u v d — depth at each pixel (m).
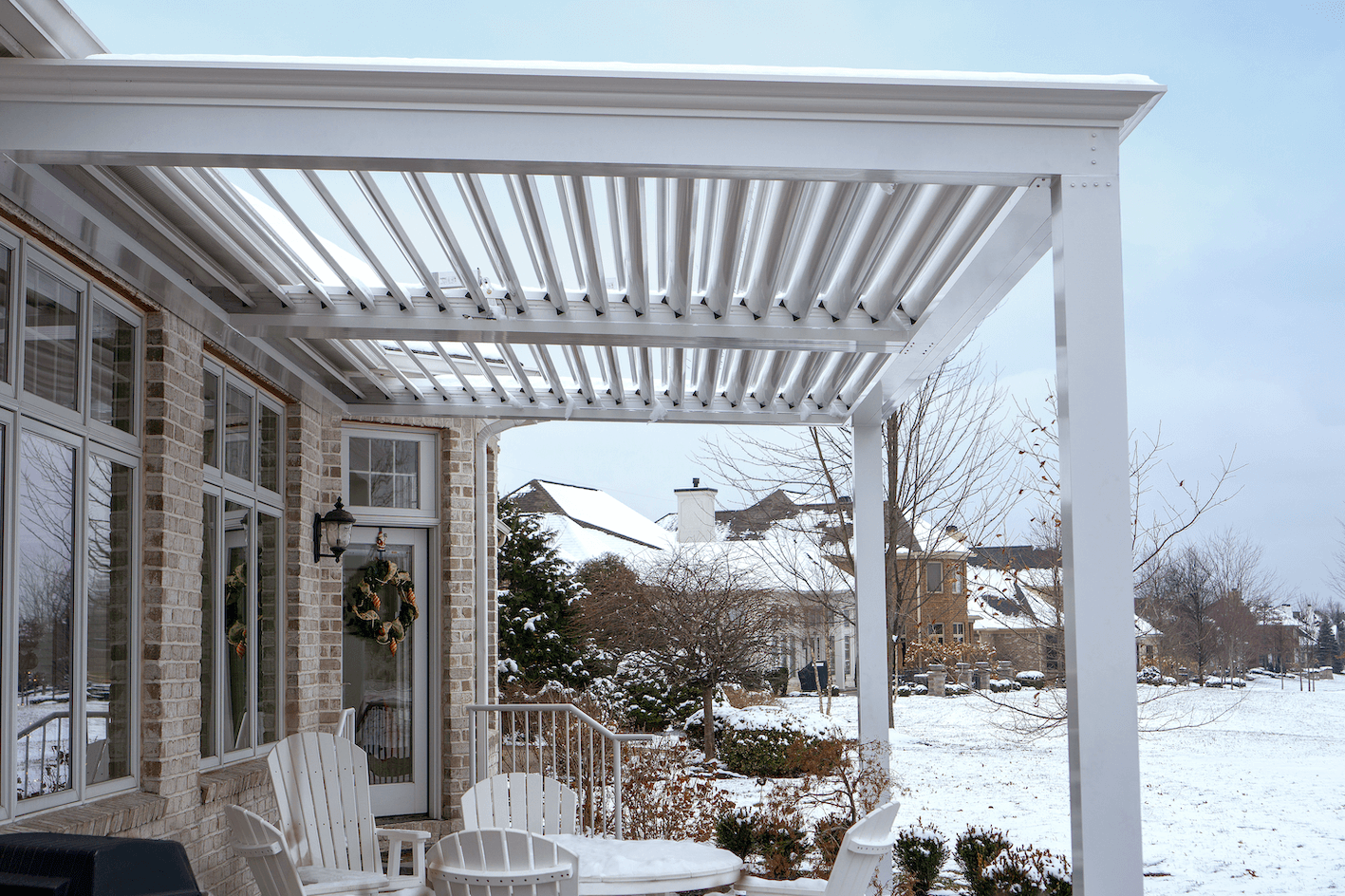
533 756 12.12
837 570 16.44
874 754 6.91
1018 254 4.25
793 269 4.80
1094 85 3.29
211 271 4.69
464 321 5.10
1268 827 10.49
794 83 3.24
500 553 18.41
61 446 4.51
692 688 16.56
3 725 4.00
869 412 7.03
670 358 6.09
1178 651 18.92
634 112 3.28
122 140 3.18
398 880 5.00
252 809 6.35
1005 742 16.38
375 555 8.65
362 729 8.52
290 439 7.51
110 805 4.64
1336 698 23.78
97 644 4.80
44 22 3.01
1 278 4.05
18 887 2.66
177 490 5.39
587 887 4.27
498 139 3.25
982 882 7.00
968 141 3.34
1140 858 3.15
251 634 6.71
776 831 7.83
